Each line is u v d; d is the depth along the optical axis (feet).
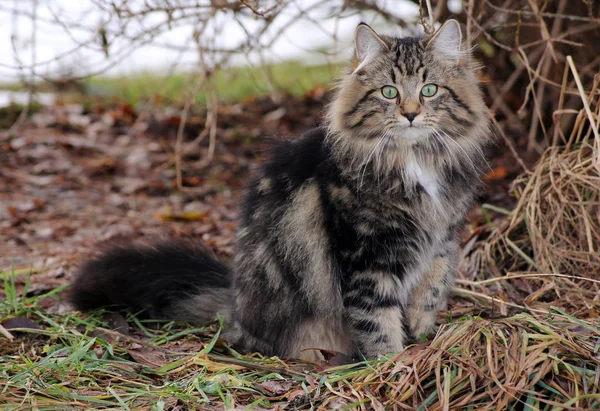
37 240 19.76
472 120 12.81
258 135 27.76
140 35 18.10
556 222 14.85
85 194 23.85
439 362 10.49
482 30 15.69
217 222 21.16
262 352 13.62
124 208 22.84
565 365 10.32
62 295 15.60
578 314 13.14
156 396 10.64
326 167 12.62
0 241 19.65
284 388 11.14
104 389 10.96
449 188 12.80
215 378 11.14
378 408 10.05
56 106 32.32
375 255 12.26
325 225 12.57
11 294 14.82
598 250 14.53
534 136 20.31
